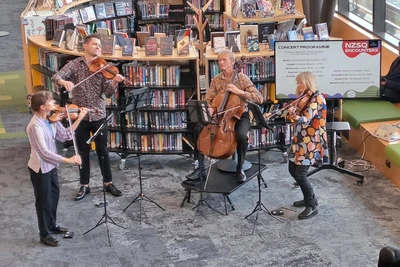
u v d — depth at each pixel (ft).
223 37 28.73
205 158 29.66
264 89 29.40
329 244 23.38
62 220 25.38
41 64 32.32
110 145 29.91
